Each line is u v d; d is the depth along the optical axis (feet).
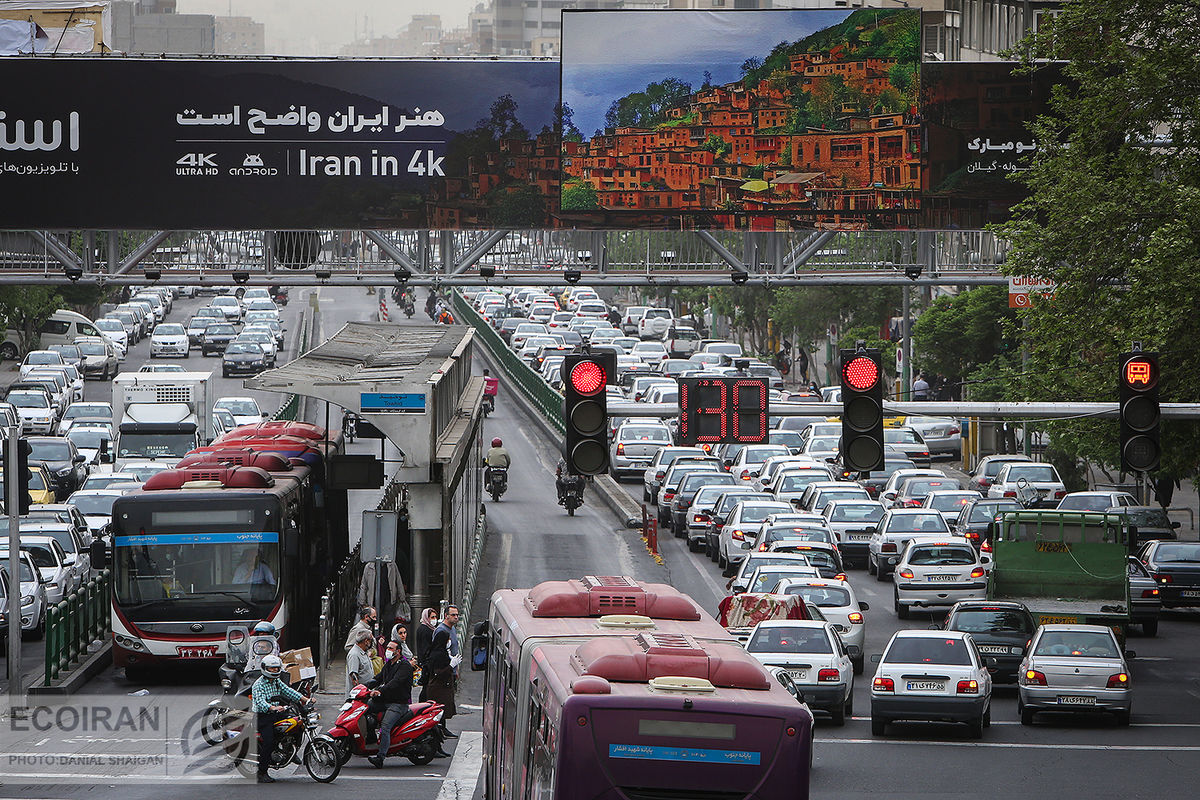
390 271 285.23
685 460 417.28
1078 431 258.57
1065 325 252.83
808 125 275.59
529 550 351.67
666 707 89.66
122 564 207.10
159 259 314.55
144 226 273.95
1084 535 240.73
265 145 273.13
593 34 273.13
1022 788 158.10
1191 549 298.97
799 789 89.51
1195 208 230.89
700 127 275.18
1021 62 269.03
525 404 605.31
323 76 272.51
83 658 222.07
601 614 115.03
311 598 243.19
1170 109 252.62
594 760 89.25
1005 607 228.63
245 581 207.31
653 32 274.16
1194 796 154.30
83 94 272.51
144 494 209.56
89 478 340.39
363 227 274.16
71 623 218.18
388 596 220.02
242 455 230.68
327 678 209.67
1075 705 194.39
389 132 273.54
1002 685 228.84
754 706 89.81
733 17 274.57
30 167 272.92
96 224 273.95
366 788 148.56
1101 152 260.21
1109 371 248.52
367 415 220.02
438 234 293.64
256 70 272.72
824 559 272.92
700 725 89.66
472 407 298.56
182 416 382.83
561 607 114.73
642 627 110.83
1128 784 160.66
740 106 275.18
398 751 160.35
